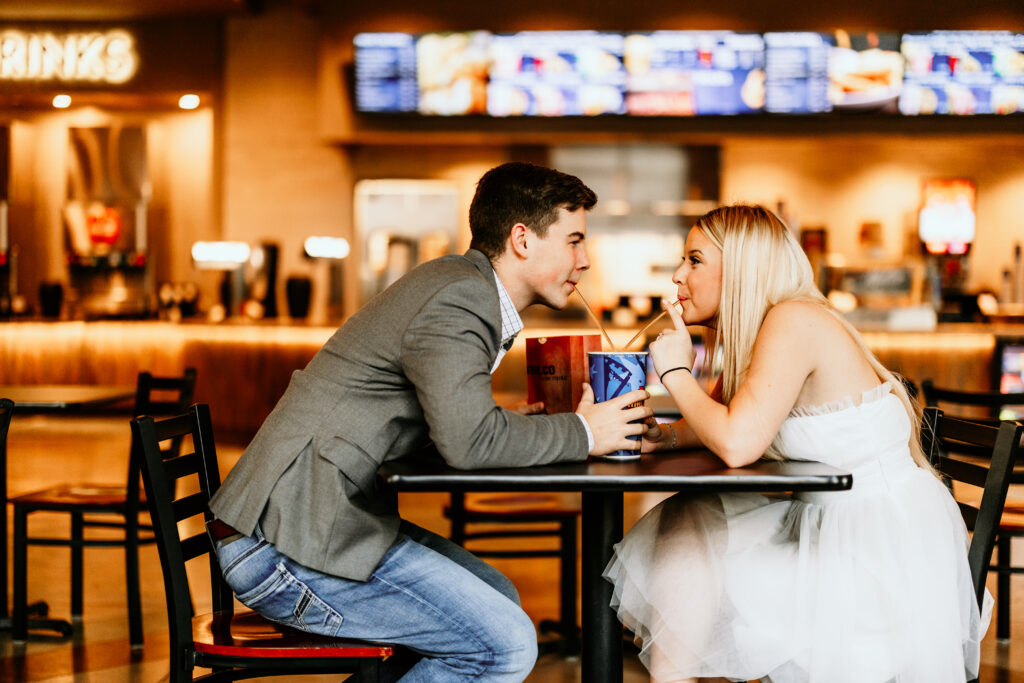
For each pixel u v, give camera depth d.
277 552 1.68
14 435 8.73
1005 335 7.14
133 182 10.03
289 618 1.72
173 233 10.15
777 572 1.76
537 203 1.84
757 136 8.05
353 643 1.72
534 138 8.27
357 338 1.76
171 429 1.98
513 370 7.69
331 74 8.34
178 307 9.29
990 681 2.89
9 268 10.14
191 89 9.62
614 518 1.86
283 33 9.73
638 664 3.09
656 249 9.25
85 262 9.79
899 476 1.83
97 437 8.62
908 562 1.74
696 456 1.88
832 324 1.82
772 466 1.70
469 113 7.93
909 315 7.47
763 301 1.89
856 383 1.82
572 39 7.86
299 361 7.81
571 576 3.20
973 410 6.09
